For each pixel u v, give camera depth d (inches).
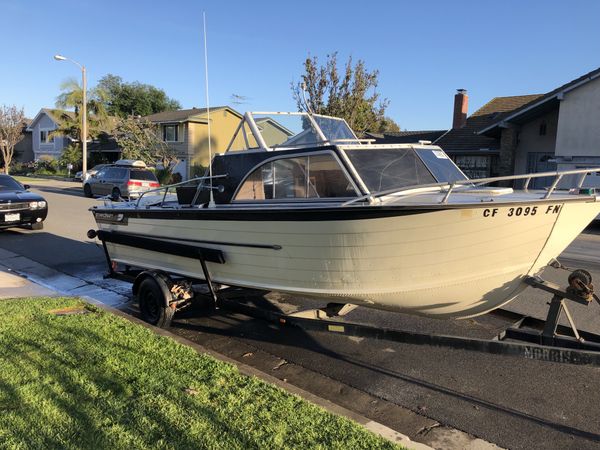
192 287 238.4
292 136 239.0
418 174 207.9
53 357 176.4
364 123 1045.2
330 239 183.6
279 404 145.4
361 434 130.2
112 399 145.9
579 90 697.0
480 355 204.1
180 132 1446.9
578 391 172.1
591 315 244.4
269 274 208.5
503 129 826.8
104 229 294.2
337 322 191.6
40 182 1457.9
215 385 156.9
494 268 171.9
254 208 203.2
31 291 288.4
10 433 127.0
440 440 143.4
